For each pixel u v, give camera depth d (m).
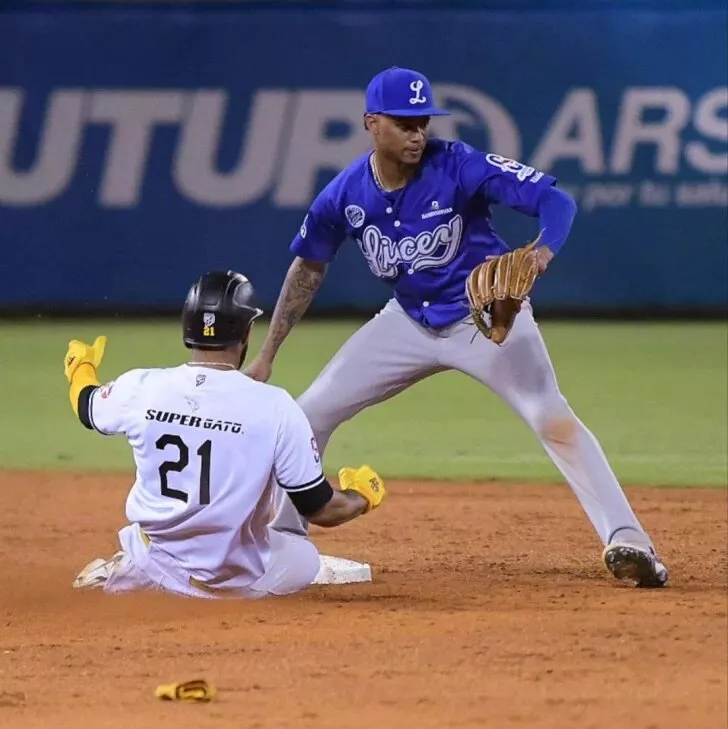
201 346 19.33
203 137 68.06
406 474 34.81
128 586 20.44
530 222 66.75
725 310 68.50
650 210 67.94
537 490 32.75
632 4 67.06
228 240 68.31
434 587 21.75
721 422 42.34
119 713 14.53
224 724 14.12
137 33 67.50
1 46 67.62
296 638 17.61
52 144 68.12
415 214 21.50
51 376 50.88
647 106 67.56
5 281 68.75
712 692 15.30
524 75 67.50
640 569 21.45
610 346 59.03
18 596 20.52
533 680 15.74
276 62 67.62
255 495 19.30
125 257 68.56
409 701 14.91
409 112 20.28
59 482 33.31
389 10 67.31
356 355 22.95
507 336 21.55
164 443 19.27
